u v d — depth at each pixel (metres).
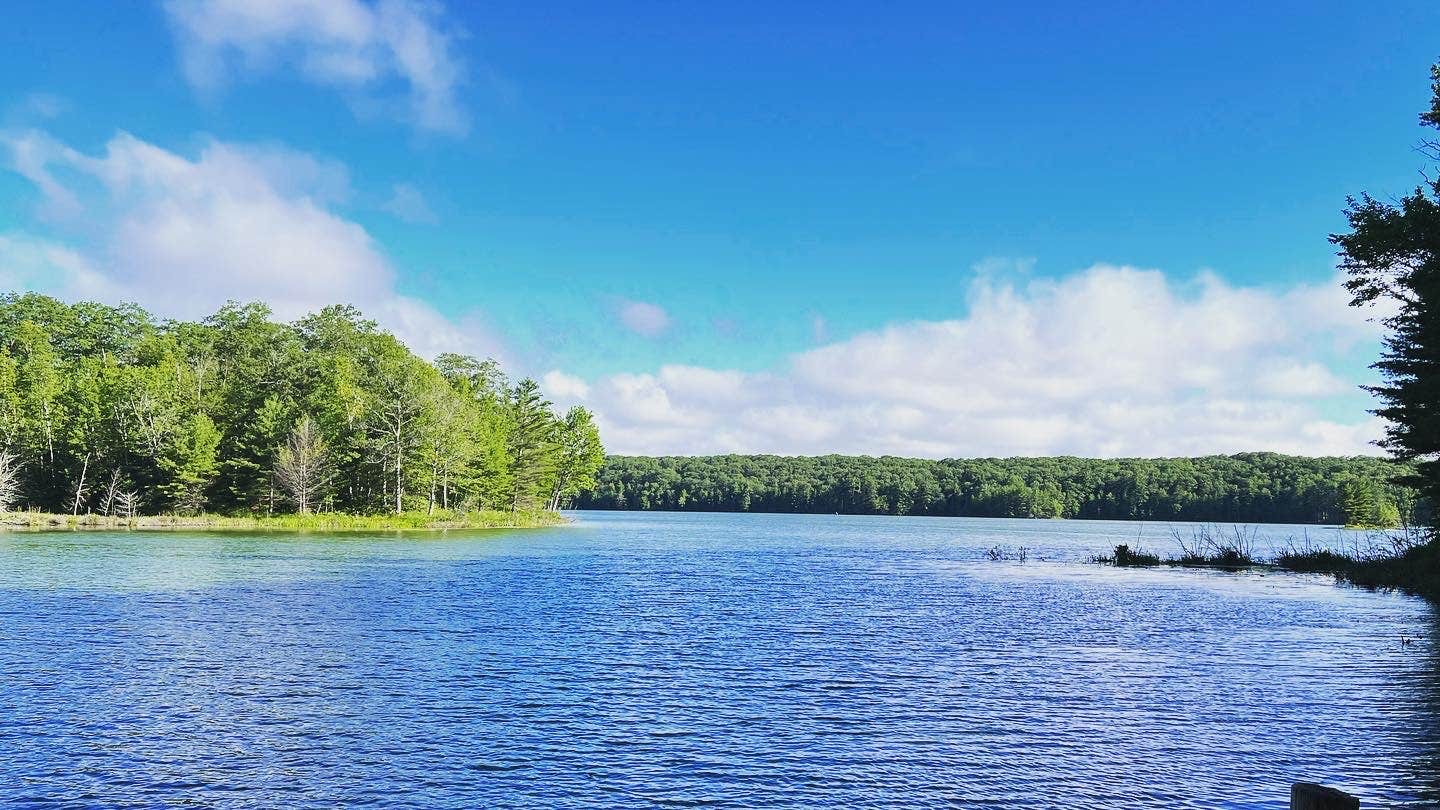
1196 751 16.34
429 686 20.92
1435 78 35.66
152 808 13.14
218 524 92.38
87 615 30.72
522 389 135.38
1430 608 38.12
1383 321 41.44
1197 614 35.88
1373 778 14.84
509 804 13.50
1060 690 21.30
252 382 112.12
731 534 124.12
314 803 13.45
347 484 107.44
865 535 125.38
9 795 13.58
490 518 119.12
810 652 26.22
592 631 29.58
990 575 55.75
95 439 97.44
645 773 14.93
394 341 129.50
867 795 13.97
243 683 20.91
